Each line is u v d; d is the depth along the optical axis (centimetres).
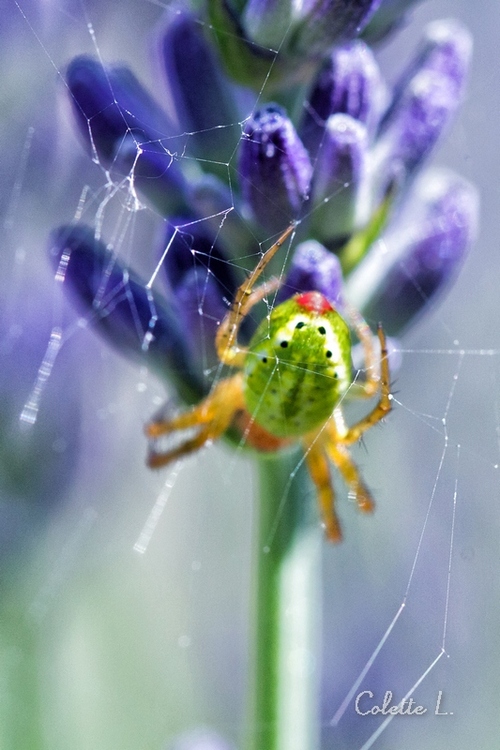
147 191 8
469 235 8
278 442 8
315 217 8
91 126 8
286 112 8
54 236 8
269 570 8
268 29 7
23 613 9
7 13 9
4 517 9
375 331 8
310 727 8
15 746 9
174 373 8
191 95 8
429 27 8
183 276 8
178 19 8
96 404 9
